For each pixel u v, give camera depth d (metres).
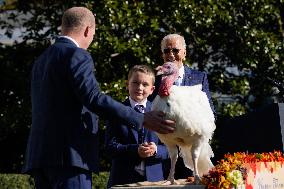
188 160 5.37
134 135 6.39
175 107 4.97
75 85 4.97
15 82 15.80
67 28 5.37
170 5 14.59
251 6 15.26
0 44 16.67
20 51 16.19
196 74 7.29
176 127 4.98
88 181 5.14
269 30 16.17
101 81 14.26
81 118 5.13
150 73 6.38
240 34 14.96
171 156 5.24
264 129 7.67
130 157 6.33
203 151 5.27
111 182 6.38
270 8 15.48
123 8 14.14
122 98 13.46
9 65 16.09
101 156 14.96
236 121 8.51
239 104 15.06
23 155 16.94
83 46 5.39
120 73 14.51
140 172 6.29
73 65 5.03
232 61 15.45
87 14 5.41
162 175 6.40
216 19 14.84
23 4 16.44
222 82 15.05
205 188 4.88
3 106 15.78
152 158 6.29
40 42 15.99
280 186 5.46
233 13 15.14
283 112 7.38
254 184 5.10
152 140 6.41
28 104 15.23
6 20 17.67
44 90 5.19
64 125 5.07
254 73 15.69
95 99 4.93
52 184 5.14
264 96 15.62
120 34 14.49
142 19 14.28
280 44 15.25
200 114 5.02
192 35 14.86
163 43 7.27
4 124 15.31
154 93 6.81
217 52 15.54
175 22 14.54
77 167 5.04
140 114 5.00
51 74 5.15
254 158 5.30
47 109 5.13
